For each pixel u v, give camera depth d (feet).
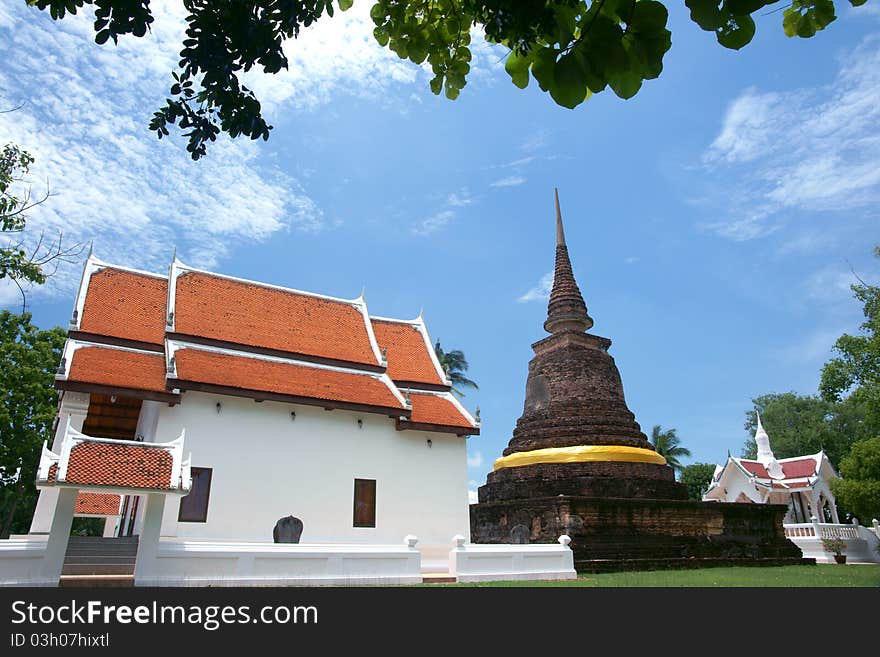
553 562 62.34
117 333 68.95
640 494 80.69
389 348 92.89
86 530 149.89
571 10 9.94
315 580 49.67
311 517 66.13
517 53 10.77
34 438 106.22
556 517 72.95
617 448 82.89
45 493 62.13
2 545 40.57
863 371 84.79
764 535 88.02
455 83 14.58
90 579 44.32
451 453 78.69
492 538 81.82
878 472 95.20
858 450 98.37
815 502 127.95
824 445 179.32
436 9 14.16
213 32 14.07
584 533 71.87
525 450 88.58
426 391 87.92
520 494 83.97
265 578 48.16
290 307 84.07
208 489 61.41
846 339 85.97
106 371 61.82
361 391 75.51
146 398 60.34
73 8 13.43
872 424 87.25
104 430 79.51
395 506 72.08
